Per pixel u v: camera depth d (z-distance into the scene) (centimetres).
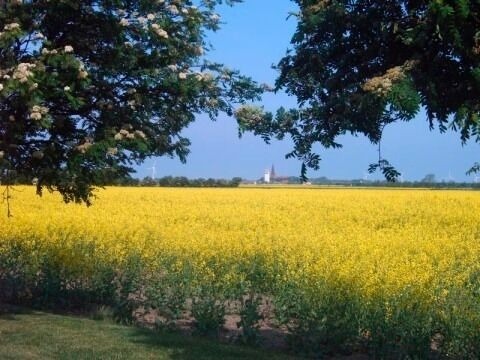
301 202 3069
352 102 415
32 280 1109
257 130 493
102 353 777
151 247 1377
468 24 369
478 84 383
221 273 1136
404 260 1295
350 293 891
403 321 786
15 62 750
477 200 3047
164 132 883
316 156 482
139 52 813
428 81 390
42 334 857
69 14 784
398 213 2495
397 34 402
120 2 779
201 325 901
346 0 421
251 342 859
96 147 761
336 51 446
